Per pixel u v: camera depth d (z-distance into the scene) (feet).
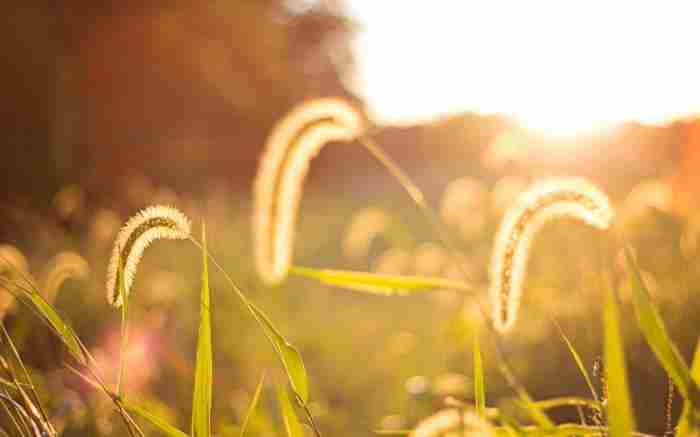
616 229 6.18
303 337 28.68
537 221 6.68
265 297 30.83
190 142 92.43
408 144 122.21
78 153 79.00
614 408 5.42
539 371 19.84
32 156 68.74
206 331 6.82
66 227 42.63
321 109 7.73
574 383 19.10
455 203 28.58
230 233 44.01
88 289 20.03
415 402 18.43
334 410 18.34
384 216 23.32
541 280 22.93
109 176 78.23
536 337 20.90
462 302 24.27
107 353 16.33
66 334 6.82
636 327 18.35
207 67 93.40
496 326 6.90
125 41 85.97
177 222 6.61
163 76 90.38
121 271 6.48
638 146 31.32
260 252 7.64
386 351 26.18
